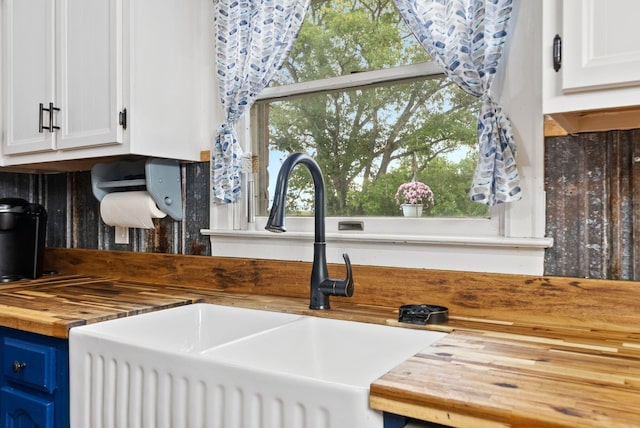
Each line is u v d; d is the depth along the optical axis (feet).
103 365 3.44
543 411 2.01
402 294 4.44
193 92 5.89
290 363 3.78
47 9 5.98
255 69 5.23
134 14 5.27
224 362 2.83
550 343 3.15
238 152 5.43
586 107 2.89
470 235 4.31
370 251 4.69
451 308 4.19
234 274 5.47
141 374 3.21
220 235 5.67
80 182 7.16
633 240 3.57
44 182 7.57
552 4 2.99
